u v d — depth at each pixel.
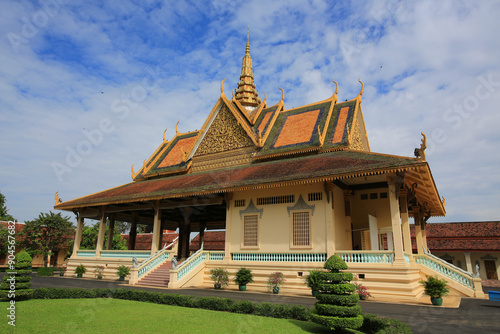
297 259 21.20
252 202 23.80
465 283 20.78
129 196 28.20
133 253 28.62
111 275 28.69
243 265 22.67
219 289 21.84
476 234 38.81
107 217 34.34
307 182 20.02
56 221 43.59
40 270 31.56
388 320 9.96
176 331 9.53
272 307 12.37
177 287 21.81
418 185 23.52
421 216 31.47
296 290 20.28
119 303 14.82
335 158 21.97
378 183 23.64
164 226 40.59
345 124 27.28
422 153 17.27
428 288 16.39
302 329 10.13
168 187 27.59
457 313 13.76
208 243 47.44
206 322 10.87
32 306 13.55
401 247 18.36
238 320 11.27
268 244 22.47
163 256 27.03
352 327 9.27
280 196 22.80
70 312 12.39
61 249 47.53
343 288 9.81
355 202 24.39
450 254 38.91
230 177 24.88
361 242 23.70
